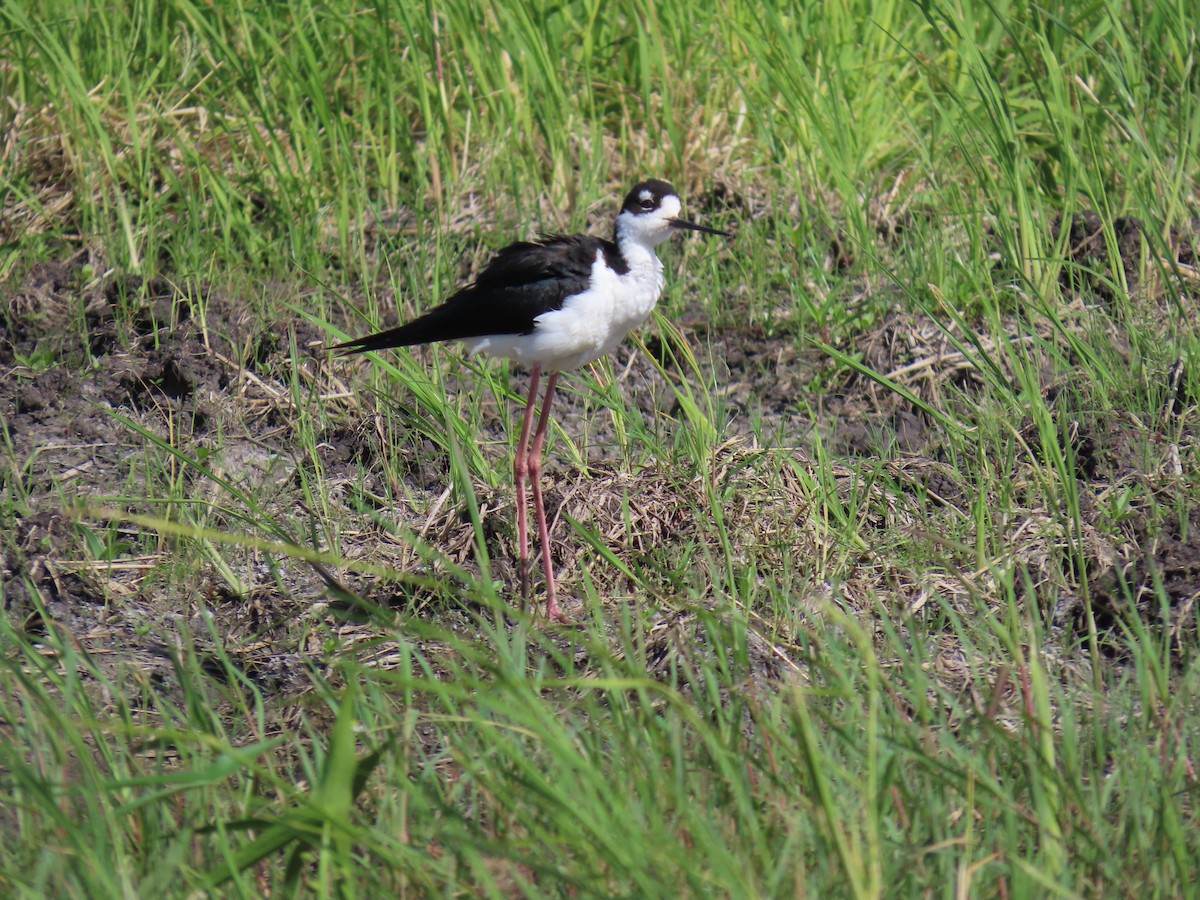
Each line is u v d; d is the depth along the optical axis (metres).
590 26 14.21
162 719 7.70
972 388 11.40
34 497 10.12
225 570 9.22
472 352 9.73
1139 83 13.16
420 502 10.05
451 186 13.55
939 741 6.91
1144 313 11.48
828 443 10.84
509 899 5.79
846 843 5.69
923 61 13.12
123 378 11.50
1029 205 12.57
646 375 11.80
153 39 14.35
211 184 13.07
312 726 7.73
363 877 5.91
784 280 12.65
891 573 9.05
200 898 5.79
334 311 12.35
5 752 6.31
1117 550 9.15
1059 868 5.70
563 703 7.36
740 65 14.26
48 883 6.00
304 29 14.31
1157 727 7.06
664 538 9.58
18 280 12.36
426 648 8.61
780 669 8.10
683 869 5.39
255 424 11.20
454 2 13.92
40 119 13.59
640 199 9.58
